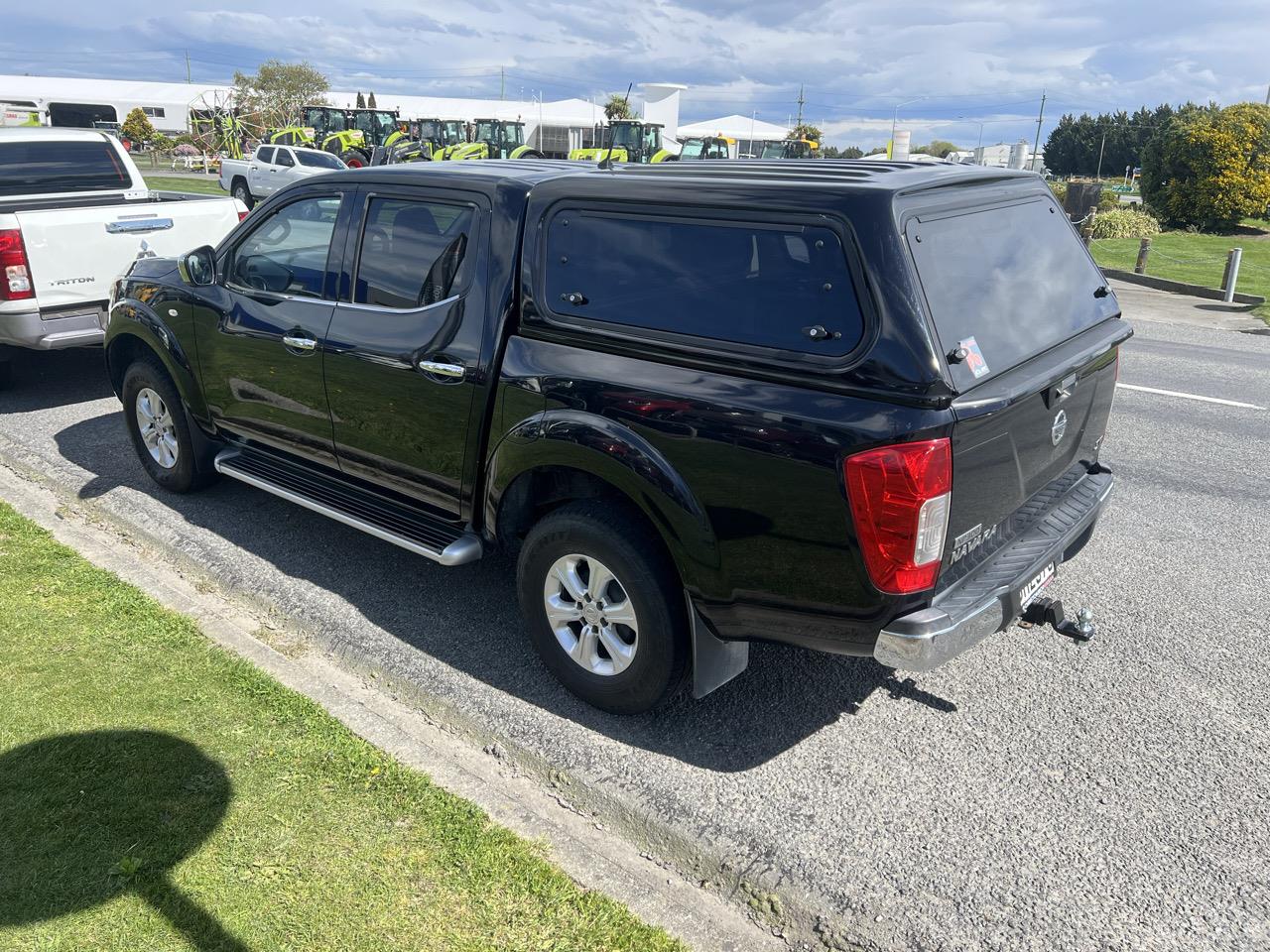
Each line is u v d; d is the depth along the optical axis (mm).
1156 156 25266
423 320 3740
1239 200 23828
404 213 3891
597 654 3488
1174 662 3932
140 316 5020
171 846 2750
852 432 2662
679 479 2992
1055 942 2557
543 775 3193
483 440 3613
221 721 3332
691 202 3039
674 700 3629
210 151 50000
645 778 3166
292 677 3684
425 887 2654
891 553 2695
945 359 2650
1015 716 3555
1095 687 3748
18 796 2920
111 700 3422
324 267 4184
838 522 2740
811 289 2785
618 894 2703
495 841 2834
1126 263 18188
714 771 3219
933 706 3613
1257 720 3545
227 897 2584
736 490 2895
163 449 5312
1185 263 18344
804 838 2912
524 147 33969
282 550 4750
